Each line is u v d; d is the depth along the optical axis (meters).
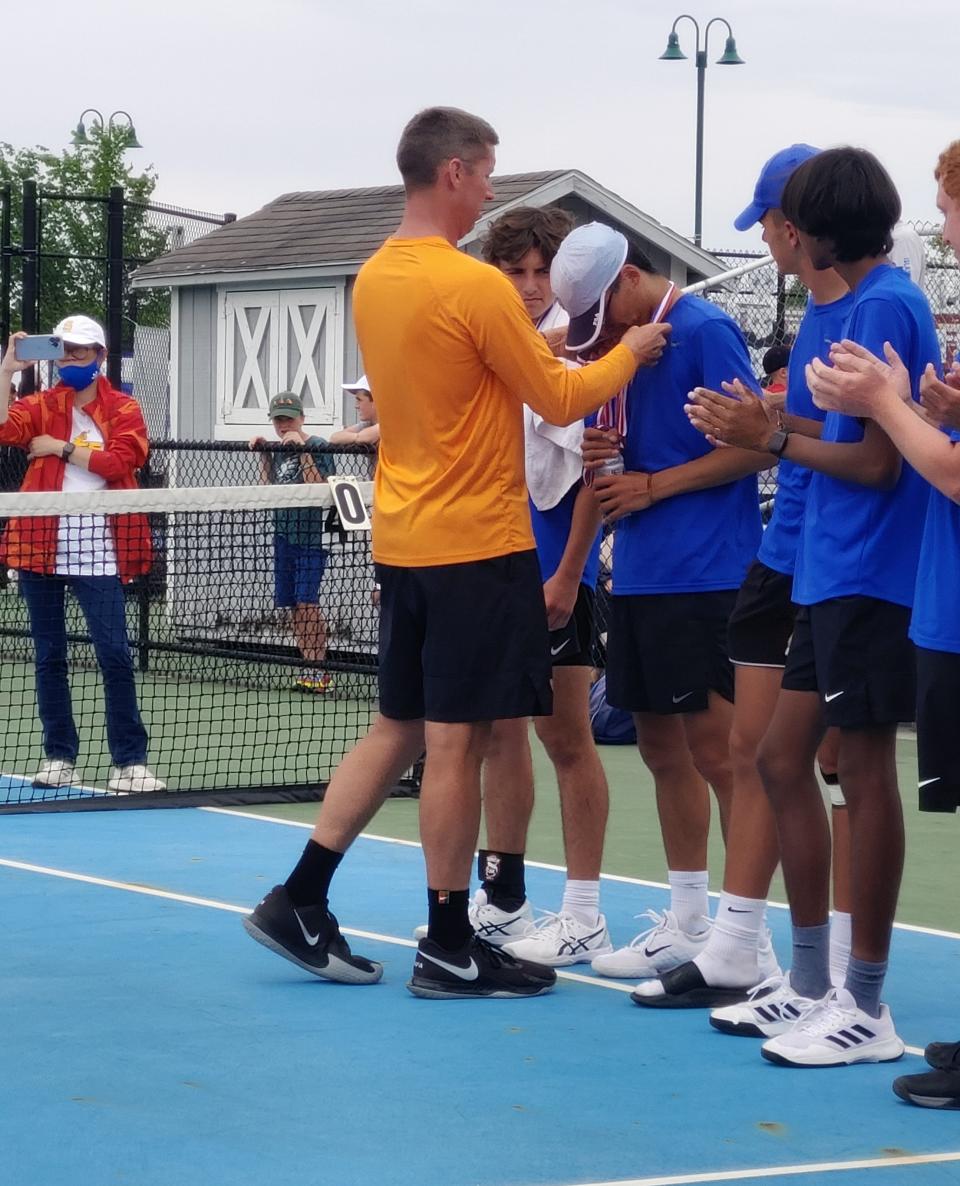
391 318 4.45
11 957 4.90
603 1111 3.61
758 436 3.95
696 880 4.88
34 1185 3.14
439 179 4.53
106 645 7.86
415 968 4.60
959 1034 4.29
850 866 4.00
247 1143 3.38
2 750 9.12
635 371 4.59
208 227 15.66
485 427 4.45
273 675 11.03
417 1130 3.47
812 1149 3.39
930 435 3.53
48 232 21.92
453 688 4.48
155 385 16.12
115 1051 4.00
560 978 4.88
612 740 9.52
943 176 3.57
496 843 5.22
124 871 6.18
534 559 4.54
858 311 3.94
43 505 7.25
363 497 7.77
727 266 14.54
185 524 10.35
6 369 7.92
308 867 4.64
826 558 3.93
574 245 4.61
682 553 4.62
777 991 4.28
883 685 3.86
